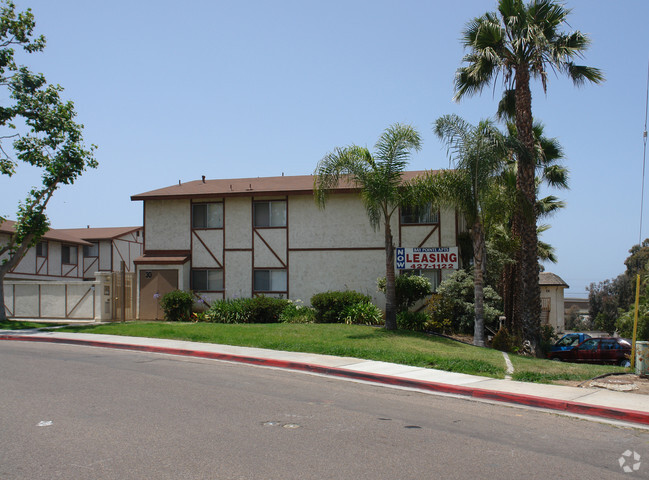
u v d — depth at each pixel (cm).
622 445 738
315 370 1291
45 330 2027
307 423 796
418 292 2305
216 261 2634
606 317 5062
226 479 561
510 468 621
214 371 1241
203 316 2453
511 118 2419
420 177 2045
